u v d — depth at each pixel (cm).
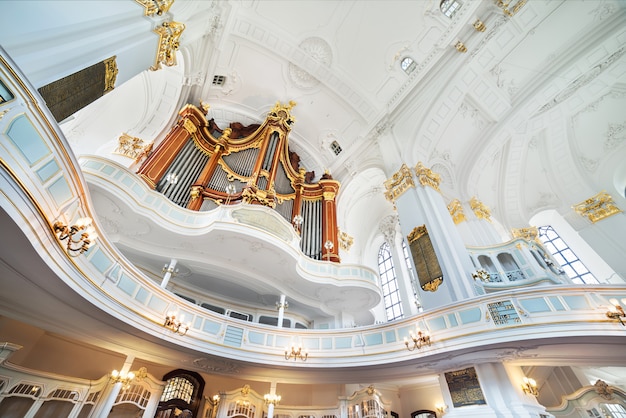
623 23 1110
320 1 1310
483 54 1244
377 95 1518
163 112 1439
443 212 1135
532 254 1096
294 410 1022
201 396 1018
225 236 945
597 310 621
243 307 1166
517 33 1185
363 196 1792
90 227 448
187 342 771
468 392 742
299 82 1627
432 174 1293
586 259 1326
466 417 702
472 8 1137
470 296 857
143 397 844
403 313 1427
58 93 404
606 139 1366
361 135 1620
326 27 1394
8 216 326
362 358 847
